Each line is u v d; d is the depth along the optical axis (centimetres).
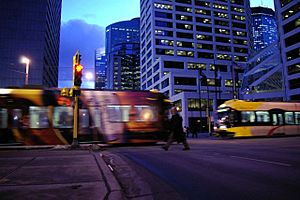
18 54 8381
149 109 1748
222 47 9325
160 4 8869
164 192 494
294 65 5778
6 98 1552
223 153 1092
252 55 7575
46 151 1252
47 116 1583
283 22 6181
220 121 2522
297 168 709
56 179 546
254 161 844
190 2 9238
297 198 434
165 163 841
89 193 437
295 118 2638
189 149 1271
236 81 4522
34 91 1598
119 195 431
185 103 6300
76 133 1341
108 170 650
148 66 9300
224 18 9606
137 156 1042
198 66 8500
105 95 1691
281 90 6075
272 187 510
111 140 1644
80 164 748
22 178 556
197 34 9088
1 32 8400
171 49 8700
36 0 8825
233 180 578
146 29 9575
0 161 813
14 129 1528
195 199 443
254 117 2475
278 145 1498
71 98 1630
